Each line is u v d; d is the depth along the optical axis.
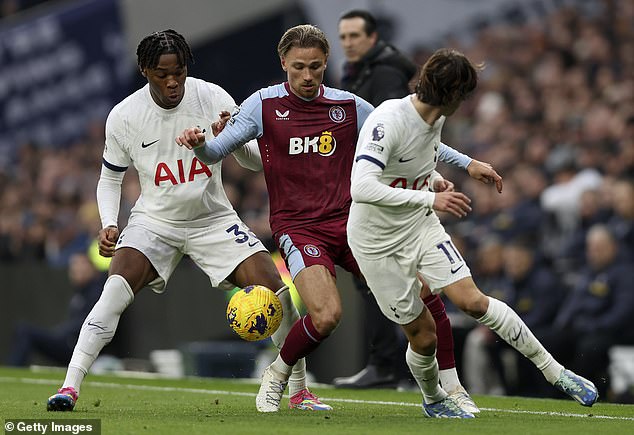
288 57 18.98
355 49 26.09
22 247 53.53
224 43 53.53
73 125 56.59
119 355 39.09
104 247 20.09
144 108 20.14
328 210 19.39
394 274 18.09
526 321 34.38
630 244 37.00
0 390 26.34
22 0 60.97
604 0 53.78
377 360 26.55
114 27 54.91
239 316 18.80
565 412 20.45
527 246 36.47
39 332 40.81
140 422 17.48
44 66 56.91
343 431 16.08
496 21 54.41
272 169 19.52
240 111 19.42
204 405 21.78
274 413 19.33
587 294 33.44
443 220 43.09
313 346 18.78
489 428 16.64
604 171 43.41
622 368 32.12
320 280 18.59
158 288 20.56
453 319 34.34
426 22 54.19
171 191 20.23
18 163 57.47
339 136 19.58
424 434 15.75
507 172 46.78
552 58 53.03
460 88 17.23
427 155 17.98
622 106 47.03
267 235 43.47
